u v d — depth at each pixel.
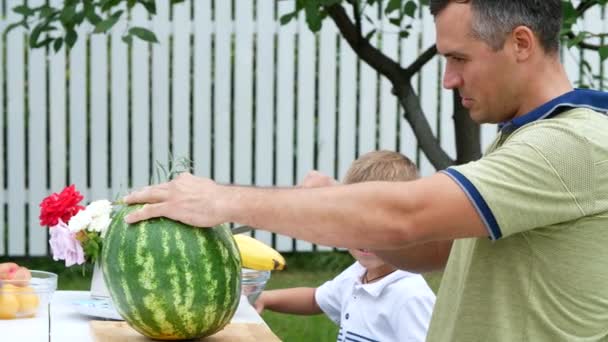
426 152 7.41
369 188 3.14
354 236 3.15
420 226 3.11
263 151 11.23
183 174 3.51
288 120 11.22
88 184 11.12
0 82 10.87
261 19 11.05
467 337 3.34
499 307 3.28
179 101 11.09
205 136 11.16
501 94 3.29
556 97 3.27
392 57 11.02
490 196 3.07
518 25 3.21
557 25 3.29
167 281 3.42
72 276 10.66
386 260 4.00
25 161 11.02
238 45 11.09
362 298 4.82
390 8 6.91
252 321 4.12
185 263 3.43
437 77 11.10
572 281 3.19
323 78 11.16
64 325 4.07
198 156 11.16
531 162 3.10
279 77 11.13
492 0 3.21
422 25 10.99
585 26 10.76
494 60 3.26
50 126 10.96
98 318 4.21
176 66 11.02
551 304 3.22
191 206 3.40
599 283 3.18
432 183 3.12
